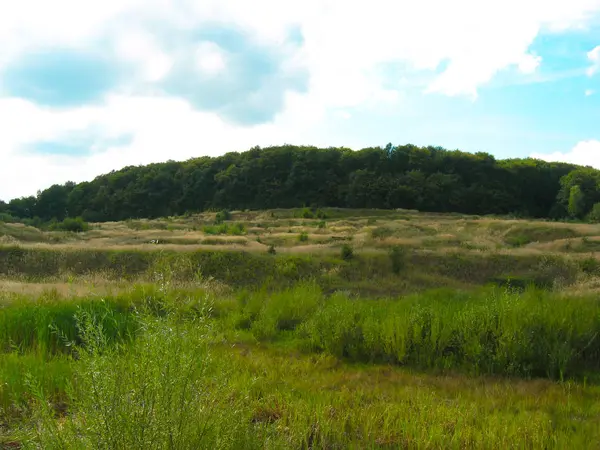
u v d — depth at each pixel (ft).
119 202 304.09
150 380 9.41
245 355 25.11
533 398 19.47
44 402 10.14
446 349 26.96
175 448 9.09
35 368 18.34
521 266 80.23
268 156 309.83
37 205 316.19
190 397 9.57
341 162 306.14
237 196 298.97
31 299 40.45
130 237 126.41
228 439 10.29
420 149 306.55
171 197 310.65
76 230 159.74
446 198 269.85
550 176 293.64
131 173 328.70
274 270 74.02
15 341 26.05
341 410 16.56
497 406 18.31
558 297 33.22
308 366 23.50
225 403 11.08
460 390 20.54
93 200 307.99
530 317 26.81
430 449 13.75
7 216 222.28
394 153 304.30
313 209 250.98
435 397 19.20
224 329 31.19
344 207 280.51
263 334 31.45
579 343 25.44
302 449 13.65
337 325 28.78
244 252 78.79
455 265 80.07
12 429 13.30
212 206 298.35
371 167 299.79
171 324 10.37
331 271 74.64
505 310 27.40
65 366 18.60
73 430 9.36
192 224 198.29
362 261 78.95
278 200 291.17
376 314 31.58
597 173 268.00
